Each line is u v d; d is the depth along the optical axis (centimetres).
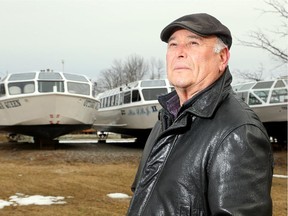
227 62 174
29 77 1873
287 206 794
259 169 144
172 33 175
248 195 140
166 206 155
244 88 2230
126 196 912
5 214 725
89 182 1110
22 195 909
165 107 197
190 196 152
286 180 1180
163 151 168
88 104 1962
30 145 2278
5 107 1881
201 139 156
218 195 142
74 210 762
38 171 1332
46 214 727
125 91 2305
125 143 2658
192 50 168
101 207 793
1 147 2191
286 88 2036
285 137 2152
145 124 2127
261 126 155
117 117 2428
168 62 177
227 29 171
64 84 1870
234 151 146
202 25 165
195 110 162
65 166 1475
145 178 170
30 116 1850
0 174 1240
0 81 1948
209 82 169
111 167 1467
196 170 153
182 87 171
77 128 1994
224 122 154
